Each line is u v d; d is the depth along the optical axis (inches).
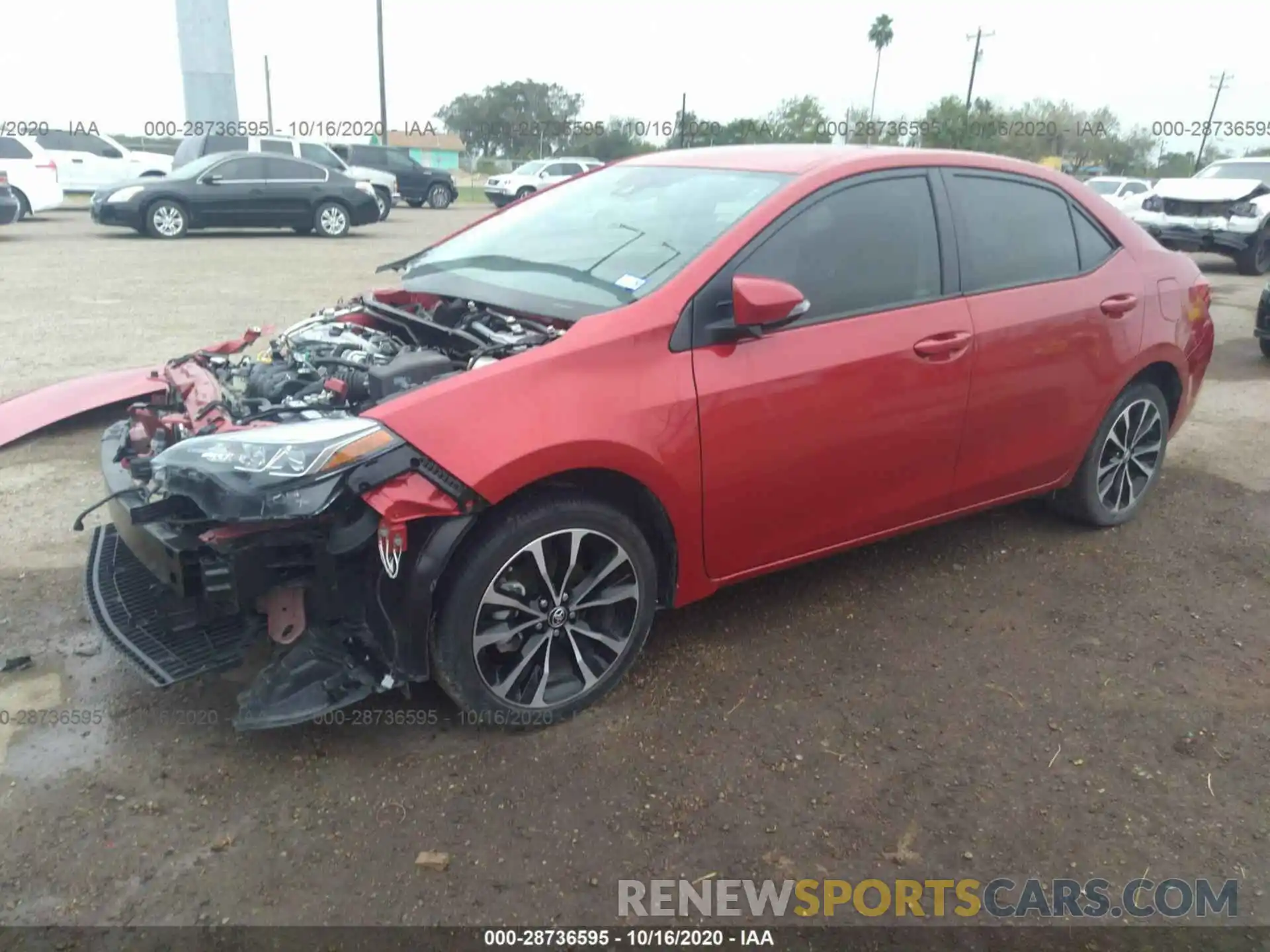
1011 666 141.1
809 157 146.6
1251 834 109.5
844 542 145.3
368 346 142.4
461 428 108.0
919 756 120.6
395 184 900.6
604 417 114.7
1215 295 506.0
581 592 121.1
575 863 101.5
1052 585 165.9
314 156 823.1
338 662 111.3
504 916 94.8
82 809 105.4
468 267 156.3
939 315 144.9
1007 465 161.2
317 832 103.8
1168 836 108.8
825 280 135.6
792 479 133.3
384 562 105.7
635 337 119.1
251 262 545.0
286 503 101.5
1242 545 184.2
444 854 101.7
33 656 132.4
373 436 105.9
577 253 145.3
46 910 93.0
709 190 145.5
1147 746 124.3
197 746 115.9
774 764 117.6
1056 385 161.9
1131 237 178.2
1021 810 112.0
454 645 112.6
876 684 135.3
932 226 147.9
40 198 749.3
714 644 143.6
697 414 121.9
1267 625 155.3
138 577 129.3
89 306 378.0
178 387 140.1
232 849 101.0
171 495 108.5
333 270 515.2
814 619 151.7
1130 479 188.7
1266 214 580.4
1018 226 159.8
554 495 116.0
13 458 198.5
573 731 122.1
